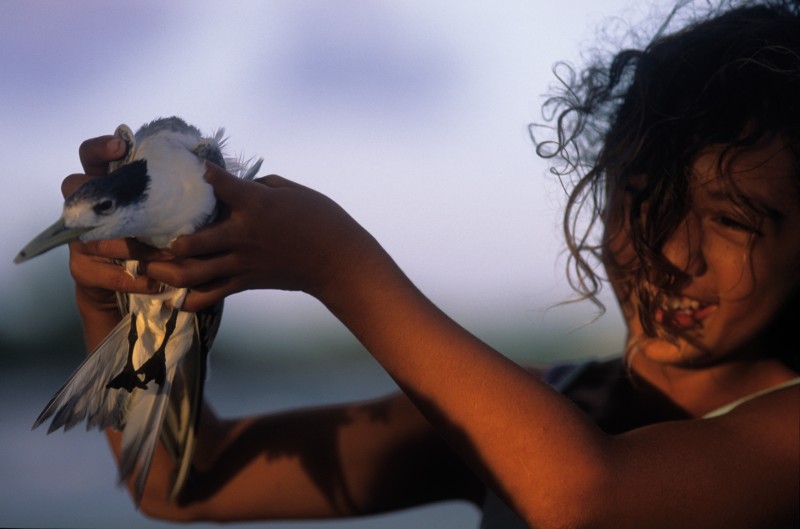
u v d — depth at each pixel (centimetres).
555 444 375
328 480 571
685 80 488
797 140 457
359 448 575
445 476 577
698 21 523
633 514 378
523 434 375
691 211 467
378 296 392
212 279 383
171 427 480
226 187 374
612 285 519
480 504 577
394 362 393
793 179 454
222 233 372
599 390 544
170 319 440
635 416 523
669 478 386
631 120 506
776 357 498
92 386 445
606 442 389
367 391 2042
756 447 405
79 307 485
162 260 411
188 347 455
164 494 558
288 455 575
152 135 423
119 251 404
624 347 537
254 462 575
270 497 570
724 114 462
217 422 590
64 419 436
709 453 398
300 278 391
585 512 372
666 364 495
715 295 467
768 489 396
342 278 391
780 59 469
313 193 398
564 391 546
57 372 2295
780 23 489
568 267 546
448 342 389
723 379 500
